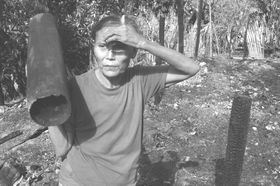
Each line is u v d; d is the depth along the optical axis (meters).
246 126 3.16
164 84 2.37
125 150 2.34
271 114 6.25
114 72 2.17
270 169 4.80
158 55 2.20
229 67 8.06
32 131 5.66
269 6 9.52
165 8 5.27
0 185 4.35
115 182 2.39
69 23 7.24
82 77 2.28
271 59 9.08
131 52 2.21
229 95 6.84
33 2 6.91
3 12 6.87
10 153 5.08
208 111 6.18
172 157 4.93
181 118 5.95
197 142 5.31
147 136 5.30
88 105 2.27
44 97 1.85
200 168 4.72
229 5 9.24
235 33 9.29
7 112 6.43
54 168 4.66
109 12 7.29
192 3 8.81
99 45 2.14
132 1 7.21
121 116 2.28
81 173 2.40
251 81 7.47
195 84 7.18
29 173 4.58
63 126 2.33
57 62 2.01
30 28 2.20
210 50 8.90
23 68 7.48
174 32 8.29
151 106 6.21
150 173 4.59
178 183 4.44
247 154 5.09
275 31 9.70
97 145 2.33
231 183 3.29
